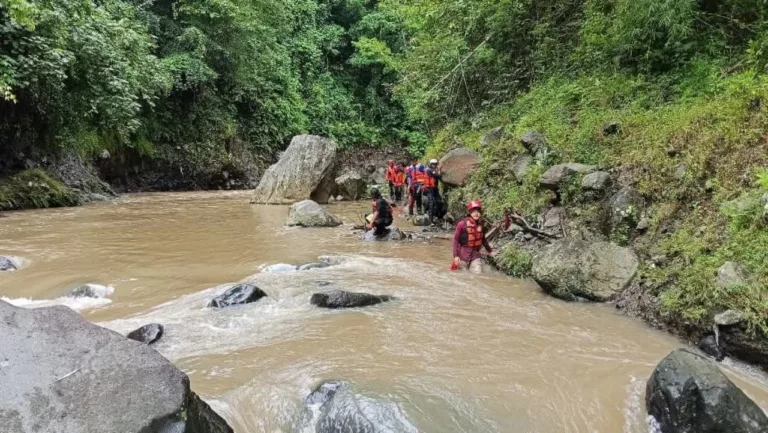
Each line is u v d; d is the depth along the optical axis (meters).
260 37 27.36
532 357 4.30
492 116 13.71
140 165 21.97
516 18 13.38
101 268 7.34
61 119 15.76
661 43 9.29
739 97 6.42
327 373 3.90
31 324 2.84
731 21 8.59
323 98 33.09
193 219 12.99
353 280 6.80
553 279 6.08
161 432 2.41
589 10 10.75
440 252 8.97
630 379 3.89
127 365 2.70
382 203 10.34
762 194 4.96
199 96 24.78
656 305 5.17
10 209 13.94
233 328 4.92
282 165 18.06
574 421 3.38
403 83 16.81
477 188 10.44
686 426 3.08
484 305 5.78
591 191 7.18
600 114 8.86
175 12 23.38
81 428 2.31
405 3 19.16
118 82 15.74
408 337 4.72
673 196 6.12
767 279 4.26
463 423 3.22
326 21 36.31
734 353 4.20
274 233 10.91
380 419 3.11
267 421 3.36
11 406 2.35
